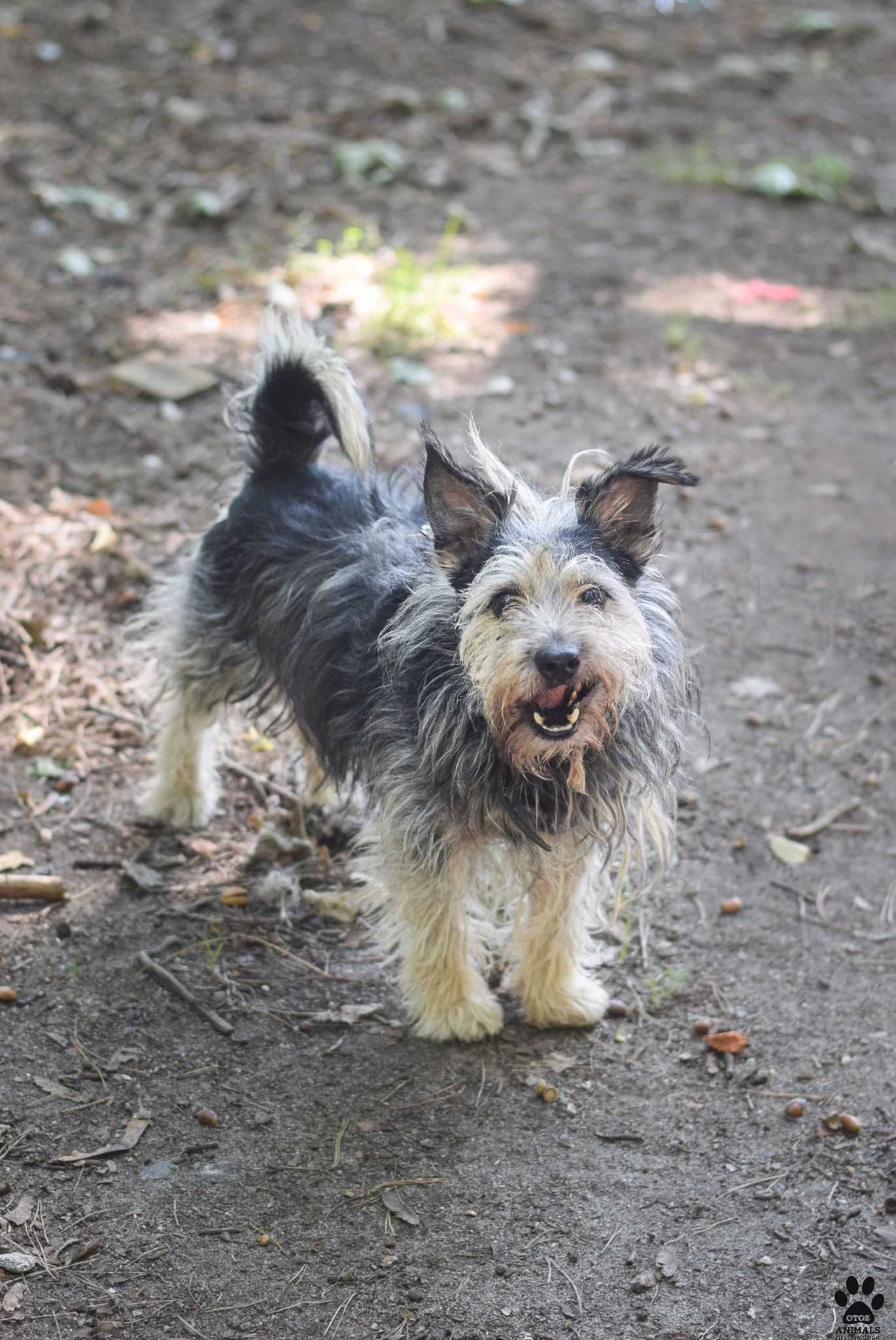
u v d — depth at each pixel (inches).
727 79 522.3
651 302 371.2
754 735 235.9
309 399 193.2
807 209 433.7
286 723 200.8
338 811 216.4
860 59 548.7
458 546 160.9
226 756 229.8
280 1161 159.8
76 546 263.3
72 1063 171.0
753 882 206.7
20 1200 152.5
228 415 206.2
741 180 444.8
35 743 223.9
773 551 281.1
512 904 194.1
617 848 187.6
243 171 420.2
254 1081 171.0
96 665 241.6
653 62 530.9
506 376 331.6
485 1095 170.9
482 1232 151.3
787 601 267.7
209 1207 153.2
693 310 368.8
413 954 178.1
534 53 525.7
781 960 192.5
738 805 221.3
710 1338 139.6
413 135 454.3
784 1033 180.1
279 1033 178.5
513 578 152.3
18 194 397.4
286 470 199.0
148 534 270.1
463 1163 160.6
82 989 182.2
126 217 389.4
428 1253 148.6
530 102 486.0
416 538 175.6
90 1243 147.6
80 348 328.8
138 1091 168.1
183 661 204.5
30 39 486.3
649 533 161.6
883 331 364.8
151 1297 142.4
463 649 154.4
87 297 350.9
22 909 194.9
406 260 355.9
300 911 199.3
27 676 237.9
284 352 189.8
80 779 220.1
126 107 450.3
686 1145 163.5
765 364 347.3
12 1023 175.9
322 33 518.9
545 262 387.2
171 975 184.1
